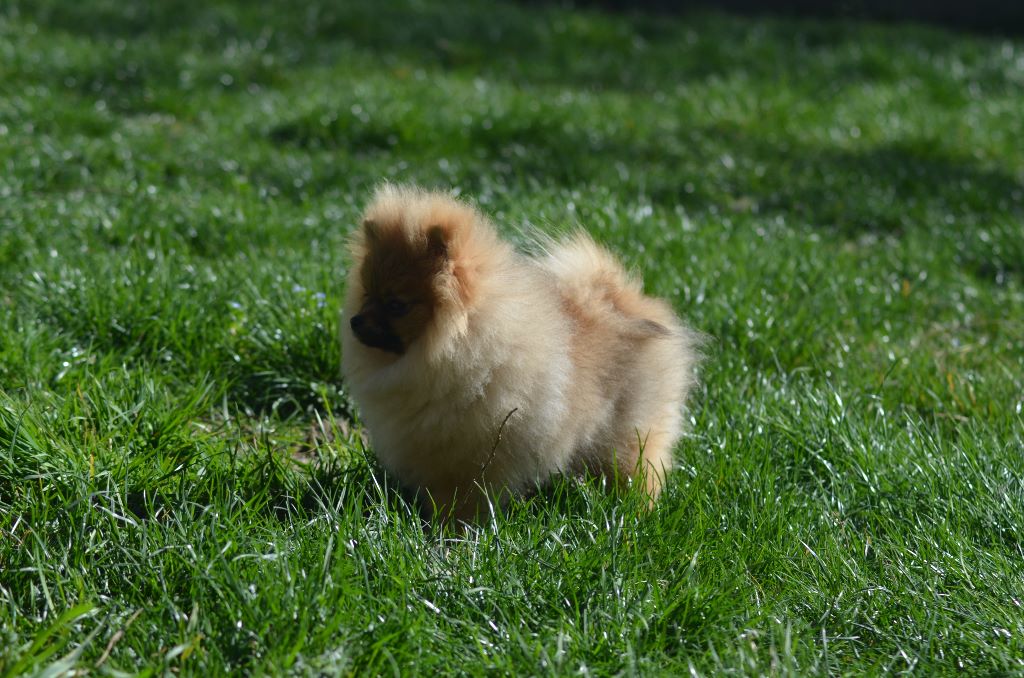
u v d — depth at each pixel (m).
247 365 5.70
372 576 3.83
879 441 5.18
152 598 3.67
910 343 6.79
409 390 4.28
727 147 11.16
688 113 12.24
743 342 6.38
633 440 4.85
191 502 4.17
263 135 9.95
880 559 4.32
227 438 4.83
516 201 8.28
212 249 7.19
